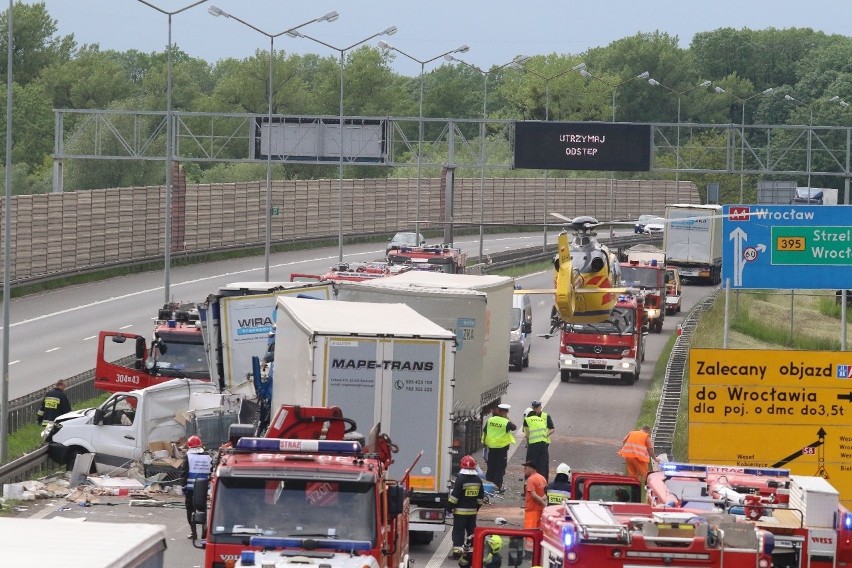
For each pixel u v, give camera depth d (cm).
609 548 3048
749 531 3075
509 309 7962
